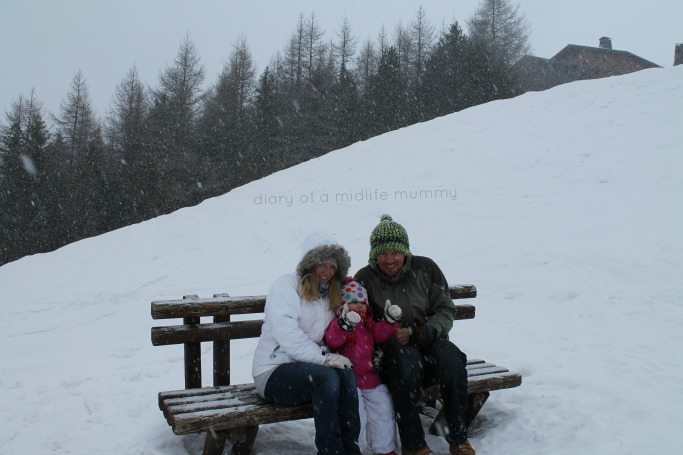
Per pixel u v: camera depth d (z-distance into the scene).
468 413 4.38
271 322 3.91
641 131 13.89
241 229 13.30
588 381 5.06
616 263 7.98
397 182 14.36
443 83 48.22
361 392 4.06
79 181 47.34
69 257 14.17
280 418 3.71
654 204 9.91
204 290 10.29
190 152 49.16
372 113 47.88
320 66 59.47
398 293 4.30
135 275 11.73
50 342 8.55
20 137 49.38
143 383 5.96
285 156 47.66
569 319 6.82
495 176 13.27
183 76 56.56
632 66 58.28
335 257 4.06
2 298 11.88
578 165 12.72
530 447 4.08
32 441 4.68
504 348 6.20
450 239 10.48
